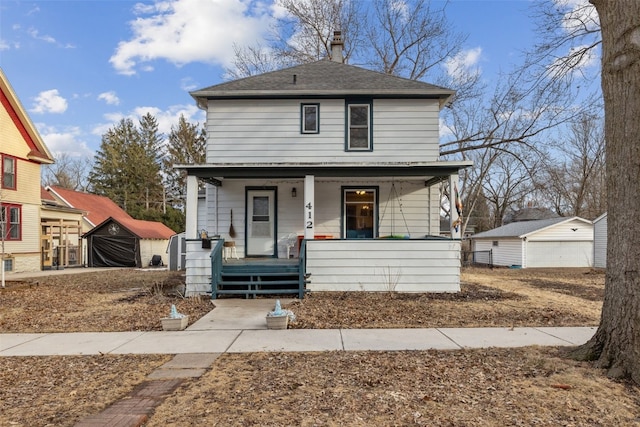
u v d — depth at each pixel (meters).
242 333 6.70
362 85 12.47
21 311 9.02
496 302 9.47
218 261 10.24
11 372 4.91
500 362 4.99
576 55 10.48
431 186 12.93
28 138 20.44
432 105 12.32
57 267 22.78
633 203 4.43
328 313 8.15
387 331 6.75
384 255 10.73
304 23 24.86
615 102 4.61
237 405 3.81
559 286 13.81
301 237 12.84
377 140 12.30
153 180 49.31
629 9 4.42
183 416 3.60
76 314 8.55
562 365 4.75
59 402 3.96
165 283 13.27
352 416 3.54
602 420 3.44
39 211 21.23
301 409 3.70
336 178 12.57
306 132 12.34
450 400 3.84
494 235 30.11
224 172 10.73
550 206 40.84
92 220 29.70
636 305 4.33
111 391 4.24
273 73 13.84
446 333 6.58
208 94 12.12
